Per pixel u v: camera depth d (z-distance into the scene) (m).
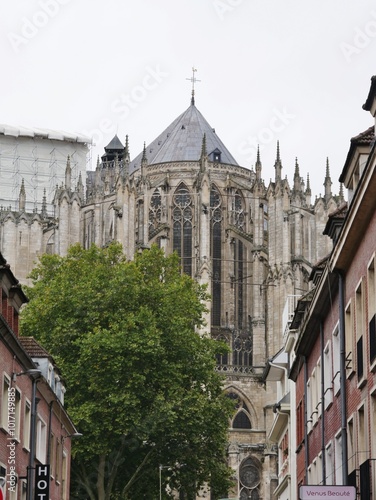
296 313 79.06
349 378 51.88
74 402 98.94
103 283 105.75
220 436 105.25
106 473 102.00
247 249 180.25
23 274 167.25
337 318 56.12
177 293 108.75
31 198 193.38
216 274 178.62
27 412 63.53
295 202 173.88
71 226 167.62
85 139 196.62
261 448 165.62
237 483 163.00
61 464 78.94
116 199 166.25
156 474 102.50
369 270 46.72
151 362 101.62
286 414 89.81
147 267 113.38
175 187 182.00
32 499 64.19
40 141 195.50
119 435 98.62
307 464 69.88
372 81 46.56
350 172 54.09
